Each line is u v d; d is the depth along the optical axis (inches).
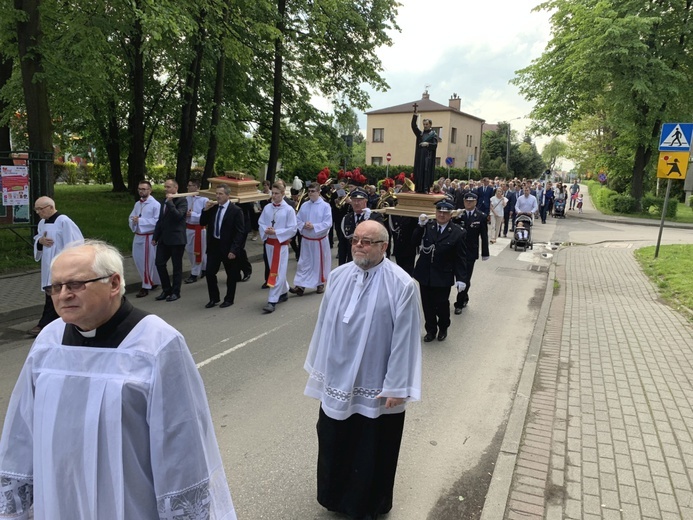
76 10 428.1
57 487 63.7
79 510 64.1
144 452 65.0
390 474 115.9
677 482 133.8
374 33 720.3
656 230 850.1
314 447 150.3
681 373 212.2
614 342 255.3
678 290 364.2
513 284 405.1
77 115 552.7
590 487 131.0
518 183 788.6
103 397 62.7
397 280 108.7
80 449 63.1
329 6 605.6
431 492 130.6
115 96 597.3
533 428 162.7
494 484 130.6
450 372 215.8
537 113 1155.9
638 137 1037.8
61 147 897.5
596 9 950.4
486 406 182.5
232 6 497.0
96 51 430.9
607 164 1211.9
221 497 73.6
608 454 147.3
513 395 192.4
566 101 1100.5
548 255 553.0
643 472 138.2
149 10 361.1
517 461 142.7
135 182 768.3
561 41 1071.0
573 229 848.9
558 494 127.7
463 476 138.3
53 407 63.7
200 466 67.6
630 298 356.2
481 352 242.7
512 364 226.2
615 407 179.0
